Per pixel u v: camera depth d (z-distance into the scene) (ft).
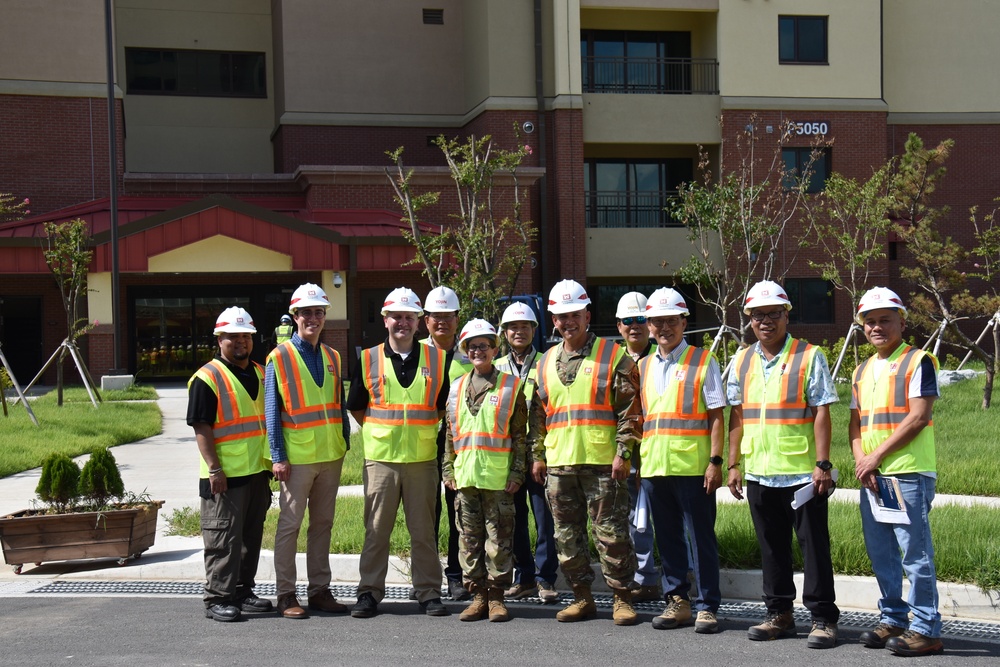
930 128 107.86
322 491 24.82
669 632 22.38
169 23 110.11
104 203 91.61
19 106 92.48
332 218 90.17
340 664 19.97
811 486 21.15
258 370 25.48
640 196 104.37
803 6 100.73
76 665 20.03
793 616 22.90
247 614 24.39
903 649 20.36
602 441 23.13
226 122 111.75
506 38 98.94
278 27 108.27
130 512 28.78
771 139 99.96
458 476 23.58
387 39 107.45
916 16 107.76
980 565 24.32
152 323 92.38
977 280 106.22
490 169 61.62
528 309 26.08
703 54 104.27
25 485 40.34
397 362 24.72
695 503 22.63
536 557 25.45
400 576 27.78
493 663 19.99
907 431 20.70
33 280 88.53
